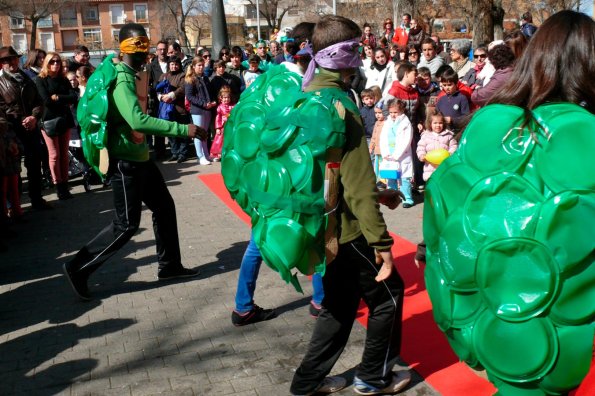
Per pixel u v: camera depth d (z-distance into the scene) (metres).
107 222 7.63
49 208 8.44
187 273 5.48
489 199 2.04
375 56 10.35
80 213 8.14
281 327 4.39
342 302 3.22
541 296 1.97
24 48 68.12
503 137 2.05
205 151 11.24
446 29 42.09
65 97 8.54
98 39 69.38
